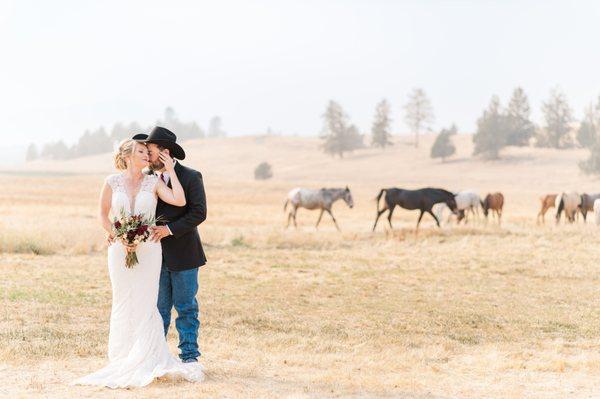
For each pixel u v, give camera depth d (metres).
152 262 8.41
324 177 166.38
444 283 20.19
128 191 8.45
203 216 8.66
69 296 15.48
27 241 24.42
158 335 8.45
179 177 8.63
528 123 197.62
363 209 63.62
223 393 7.88
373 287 19.14
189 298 8.82
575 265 23.97
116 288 8.42
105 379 8.13
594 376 10.08
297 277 20.53
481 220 41.16
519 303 17.38
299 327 13.52
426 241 30.61
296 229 38.16
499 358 11.20
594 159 135.50
